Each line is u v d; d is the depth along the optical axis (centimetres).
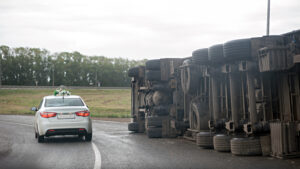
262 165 739
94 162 819
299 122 843
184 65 1240
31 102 7731
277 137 833
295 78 925
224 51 962
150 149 1051
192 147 1088
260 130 884
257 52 898
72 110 1251
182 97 1400
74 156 920
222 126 1027
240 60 938
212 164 766
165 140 1312
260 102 978
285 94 952
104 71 18125
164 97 1466
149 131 1406
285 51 842
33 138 1465
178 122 1334
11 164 805
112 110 5225
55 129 1223
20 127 2198
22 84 16438
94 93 9681
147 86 1584
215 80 1053
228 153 934
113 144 1199
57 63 17100
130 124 1691
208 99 1218
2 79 16138
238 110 1030
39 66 16638
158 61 1470
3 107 6600
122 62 19075
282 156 810
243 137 914
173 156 898
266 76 967
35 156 928
